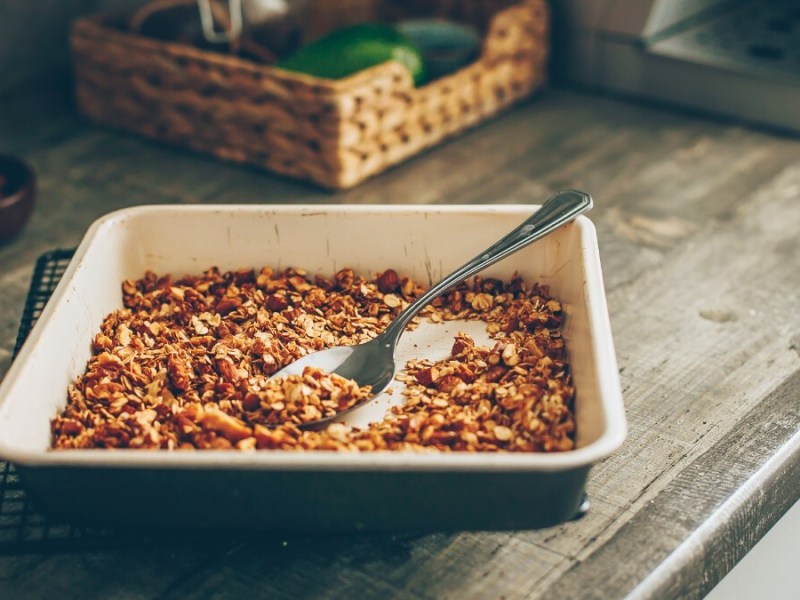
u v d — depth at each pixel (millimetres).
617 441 671
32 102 1198
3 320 918
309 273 865
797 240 1000
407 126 1104
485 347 824
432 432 737
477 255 848
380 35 1103
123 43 1128
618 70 1238
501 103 1197
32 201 1006
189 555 732
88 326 805
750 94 1174
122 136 1170
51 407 747
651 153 1136
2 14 1161
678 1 1225
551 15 1252
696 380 850
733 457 787
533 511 687
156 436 733
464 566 724
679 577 725
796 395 835
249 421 760
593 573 717
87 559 732
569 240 824
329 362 804
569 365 785
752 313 914
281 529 701
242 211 847
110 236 836
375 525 695
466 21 1259
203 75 1093
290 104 1054
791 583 876
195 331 829
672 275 958
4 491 765
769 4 1307
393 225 846
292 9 1146
